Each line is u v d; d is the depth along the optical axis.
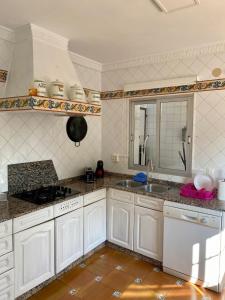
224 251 2.20
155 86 2.99
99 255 2.81
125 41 2.55
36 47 2.17
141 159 3.27
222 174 2.62
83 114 2.54
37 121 2.69
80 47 2.73
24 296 2.06
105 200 2.96
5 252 1.85
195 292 2.19
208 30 2.26
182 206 2.31
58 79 2.25
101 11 1.91
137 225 2.70
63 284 2.29
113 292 2.19
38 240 2.11
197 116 2.75
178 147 2.94
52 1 1.76
